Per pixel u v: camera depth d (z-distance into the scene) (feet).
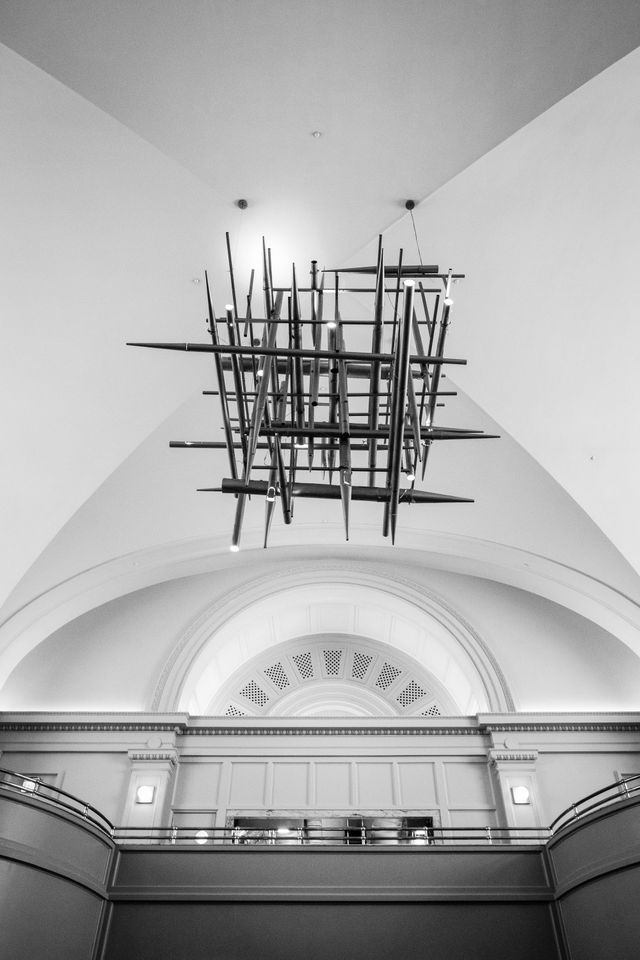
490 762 35.37
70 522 35.78
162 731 35.88
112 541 38.22
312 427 18.88
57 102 21.44
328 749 36.19
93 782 34.47
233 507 39.68
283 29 14.33
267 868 26.05
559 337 28.81
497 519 38.19
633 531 32.73
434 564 43.04
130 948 24.43
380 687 45.34
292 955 24.14
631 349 27.73
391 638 45.78
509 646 39.68
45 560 36.14
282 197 21.49
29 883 21.94
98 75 15.66
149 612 41.29
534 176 23.98
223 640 41.78
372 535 41.75
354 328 31.68
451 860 26.30
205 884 25.67
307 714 44.78
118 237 26.43
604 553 35.63
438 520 39.83
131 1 13.58
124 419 33.14
